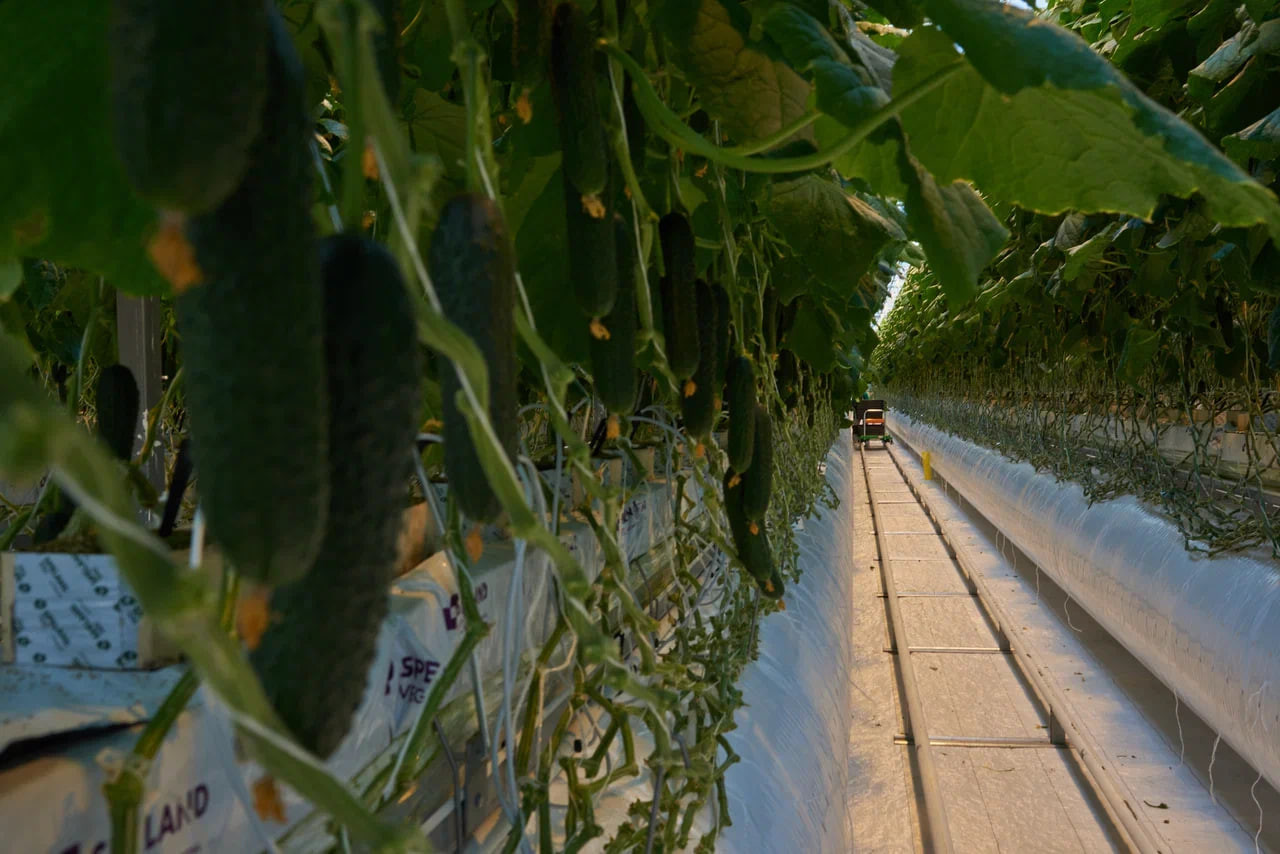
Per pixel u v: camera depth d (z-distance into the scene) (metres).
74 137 0.71
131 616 0.83
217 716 0.58
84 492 0.32
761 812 2.02
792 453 4.12
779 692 2.80
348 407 0.44
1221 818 4.32
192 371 0.38
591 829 1.18
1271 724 3.75
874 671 6.82
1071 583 7.82
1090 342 6.78
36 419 0.30
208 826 0.77
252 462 0.37
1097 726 5.54
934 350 15.72
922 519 14.84
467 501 0.57
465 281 0.55
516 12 0.88
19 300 2.55
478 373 0.52
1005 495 10.96
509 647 0.97
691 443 1.41
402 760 0.86
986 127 1.10
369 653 0.46
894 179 1.21
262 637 0.46
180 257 0.37
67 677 0.81
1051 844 4.42
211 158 0.33
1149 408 6.24
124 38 0.32
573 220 0.90
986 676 6.75
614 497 0.98
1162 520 5.85
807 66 1.06
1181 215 3.36
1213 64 2.59
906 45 1.10
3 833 0.62
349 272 0.45
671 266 1.25
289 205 0.38
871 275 3.74
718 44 1.27
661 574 2.52
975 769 5.21
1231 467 6.18
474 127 0.67
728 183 1.92
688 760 1.22
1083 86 0.80
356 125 0.48
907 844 4.36
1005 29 0.84
